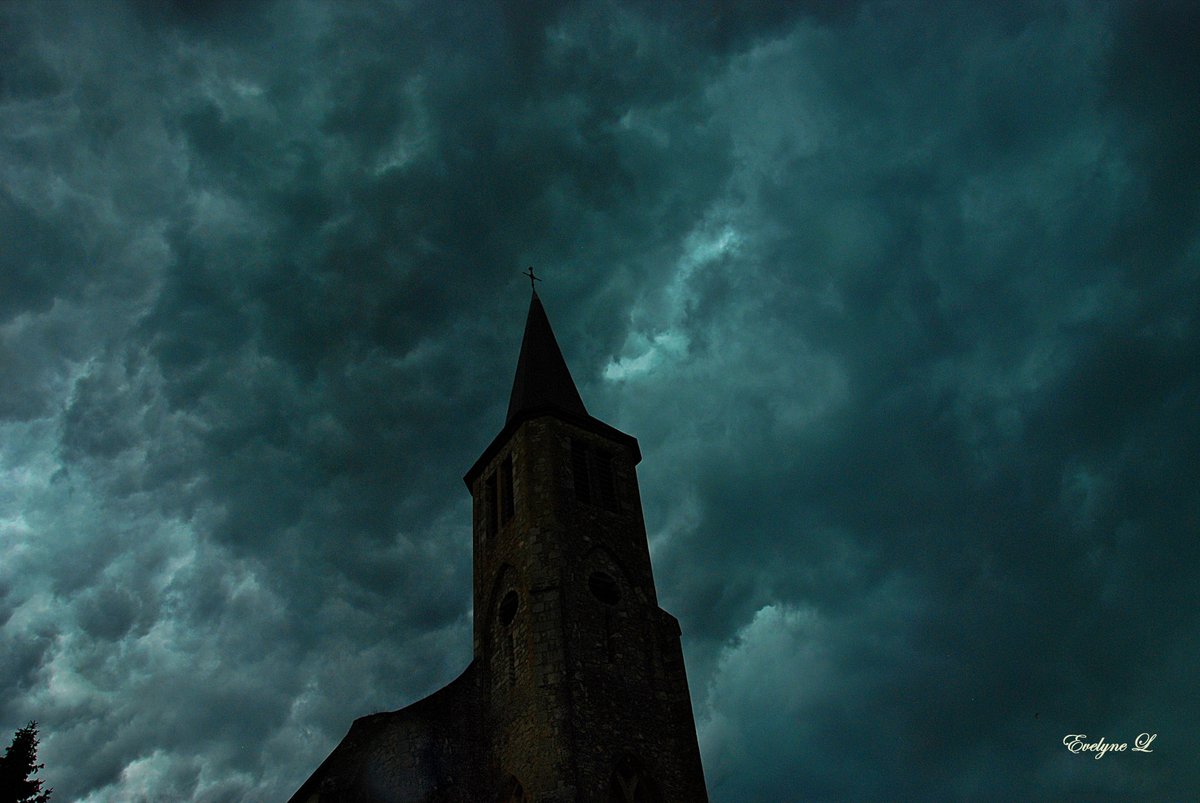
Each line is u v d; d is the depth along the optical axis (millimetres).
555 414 34656
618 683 28062
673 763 27406
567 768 24781
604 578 30703
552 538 30312
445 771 27094
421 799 26188
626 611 30359
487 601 31547
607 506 33188
